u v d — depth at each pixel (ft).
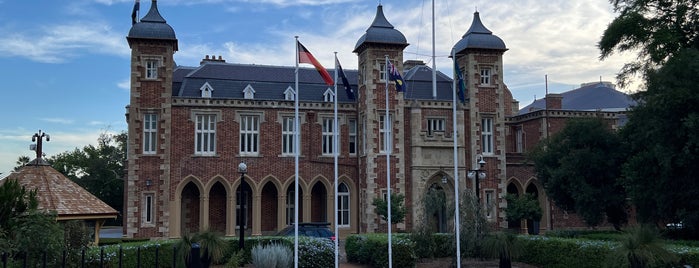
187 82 139.74
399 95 139.44
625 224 134.41
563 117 156.04
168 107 129.70
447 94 153.79
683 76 87.35
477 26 148.05
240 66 148.87
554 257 81.66
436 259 89.35
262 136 137.69
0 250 45.32
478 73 145.69
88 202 88.84
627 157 110.01
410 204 138.10
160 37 129.29
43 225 51.75
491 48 145.28
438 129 145.07
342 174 141.59
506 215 138.10
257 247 77.71
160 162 128.47
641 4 108.06
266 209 141.79
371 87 137.69
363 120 140.67
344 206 142.92
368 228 134.72
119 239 117.08
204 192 132.36
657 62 105.60
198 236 74.84
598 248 72.33
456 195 75.72
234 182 134.51
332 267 83.15
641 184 94.89
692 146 86.17
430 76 157.28
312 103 141.49
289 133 139.95
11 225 50.39
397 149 138.10
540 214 132.98
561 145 121.08
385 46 138.82
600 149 113.91
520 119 164.76
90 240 71.20
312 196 147.13
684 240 89.61
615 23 110.73
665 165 86.99
